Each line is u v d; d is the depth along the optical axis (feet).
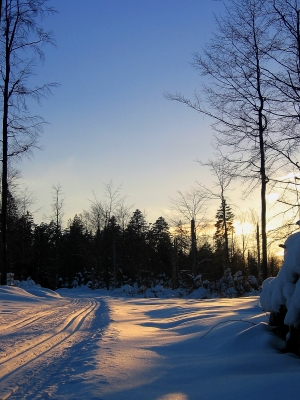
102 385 17.62
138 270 152.97
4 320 38.06
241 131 56.24
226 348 23.17
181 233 125.18
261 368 19.26
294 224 42.27
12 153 70.33
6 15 66.44
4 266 70.95
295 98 39.06
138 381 18.31
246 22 48.85
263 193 57.77
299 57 38.22
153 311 48.39
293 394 14.99
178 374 19.40
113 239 163.32
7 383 18.63
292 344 21.13
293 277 21.88
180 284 121.19
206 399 15.65
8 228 140.05
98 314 44.78
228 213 136.15
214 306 48.70
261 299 25.81
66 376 19.39
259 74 50.08
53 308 50.80
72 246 197.47
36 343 27.48
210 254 141.28
